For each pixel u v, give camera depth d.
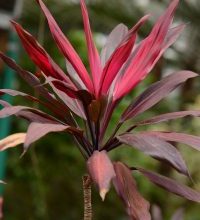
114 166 1.22
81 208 6.09
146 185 5.77
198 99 6.15
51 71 1.26
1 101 1.29
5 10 4.33
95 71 1.27
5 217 5.62
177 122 5.91
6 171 5.79
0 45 4.40
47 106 1.28
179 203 5.78
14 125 5.60
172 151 1.07
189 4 6.04
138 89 5.47
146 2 6.14
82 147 1.29
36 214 5.66
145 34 5.70
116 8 5.97
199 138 1.17
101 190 0.99
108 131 4.97
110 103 1.30
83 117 1.32
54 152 6.05
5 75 4.71
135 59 1.27
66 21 6.14
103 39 6.20
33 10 5.90
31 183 5.79
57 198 6.04
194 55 6.18
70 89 1.16
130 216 1.13
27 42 1.23
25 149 0.98
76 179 6.18
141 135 1.16
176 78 1.32
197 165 5.96
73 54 1.25
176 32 1.32
